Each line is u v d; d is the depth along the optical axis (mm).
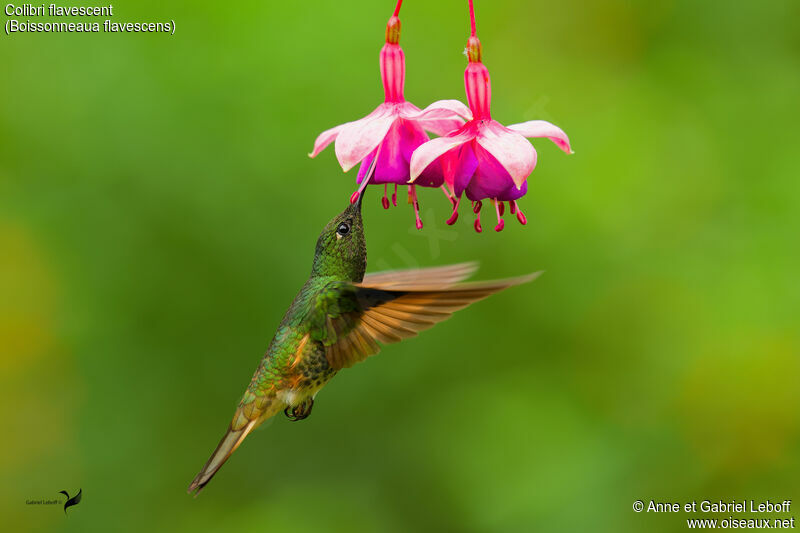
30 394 8922
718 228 9336
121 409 9016
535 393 9266
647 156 9625
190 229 8898
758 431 8766
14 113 8789
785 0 9977
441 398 9469
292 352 4672
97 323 8898
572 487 8742
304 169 9070
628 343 9250
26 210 8773
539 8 10062
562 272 9430
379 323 4402
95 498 9008
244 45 9102
